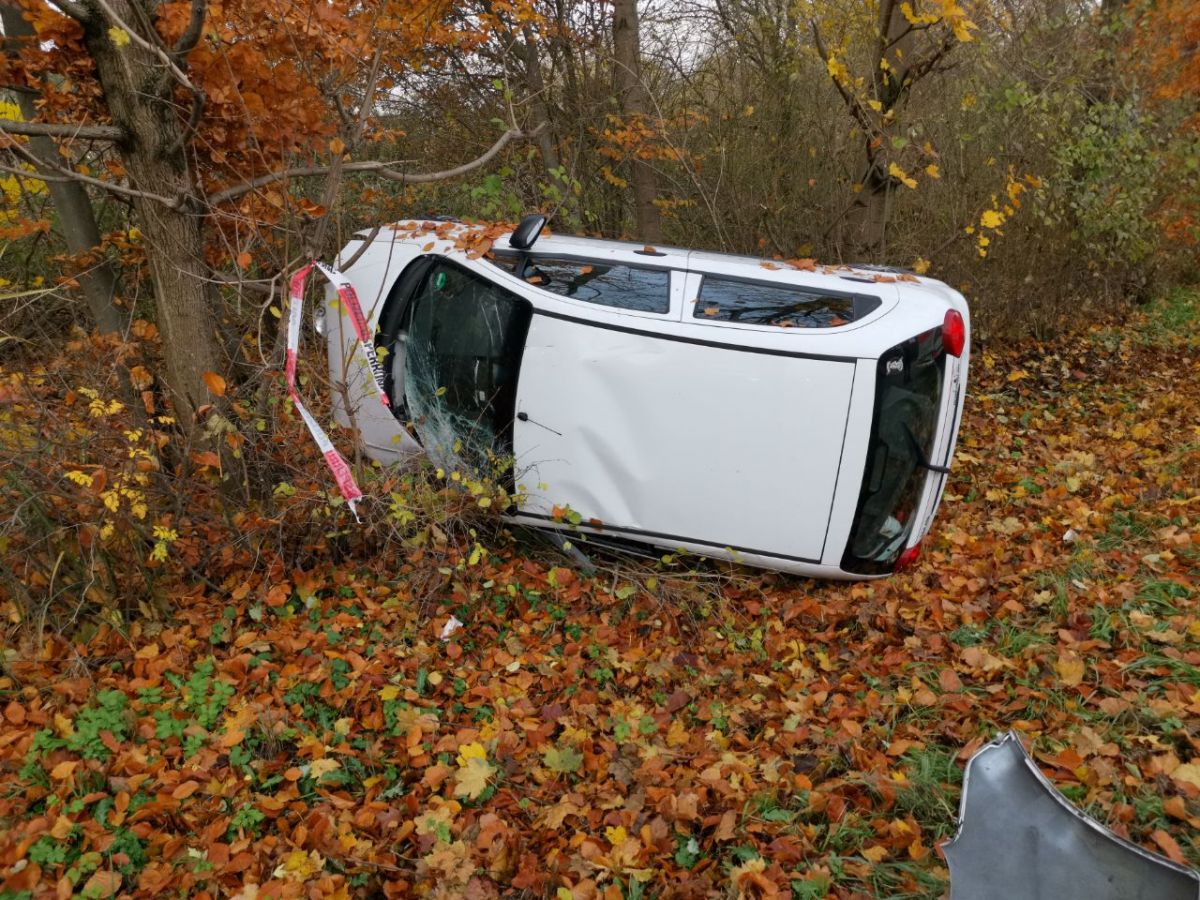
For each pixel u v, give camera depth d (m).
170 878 2.73
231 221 4.88
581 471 4.48
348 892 2.76
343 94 5.57
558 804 3.18
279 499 4.49
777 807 3.17
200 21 3.79
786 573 4.67
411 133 9.47
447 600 4.43
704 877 2.84
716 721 3.72
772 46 8.37
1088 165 8.94
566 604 4.55
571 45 9.15
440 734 3.61
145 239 4.31
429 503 4.41
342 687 3.76
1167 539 4.90
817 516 4.31
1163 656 3.78
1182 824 2.86
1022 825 2.52
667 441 4.35
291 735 3.44
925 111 8.41
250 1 4.37
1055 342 10.08
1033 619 4.28
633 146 8.15
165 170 4.20
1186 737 3.25
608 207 9.64
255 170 4.87
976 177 8.77
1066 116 8.34
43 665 3.72
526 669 4.09
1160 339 10.42
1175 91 9.95
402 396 4.81
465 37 7.74
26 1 4.16
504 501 4.46
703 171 8.60
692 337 4.30
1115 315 11.51
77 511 3.90
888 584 4.59
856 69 7.24
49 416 3.91
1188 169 10.32
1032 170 8.80
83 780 3.06
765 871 2.81
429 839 2.98
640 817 3.14
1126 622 4.06
